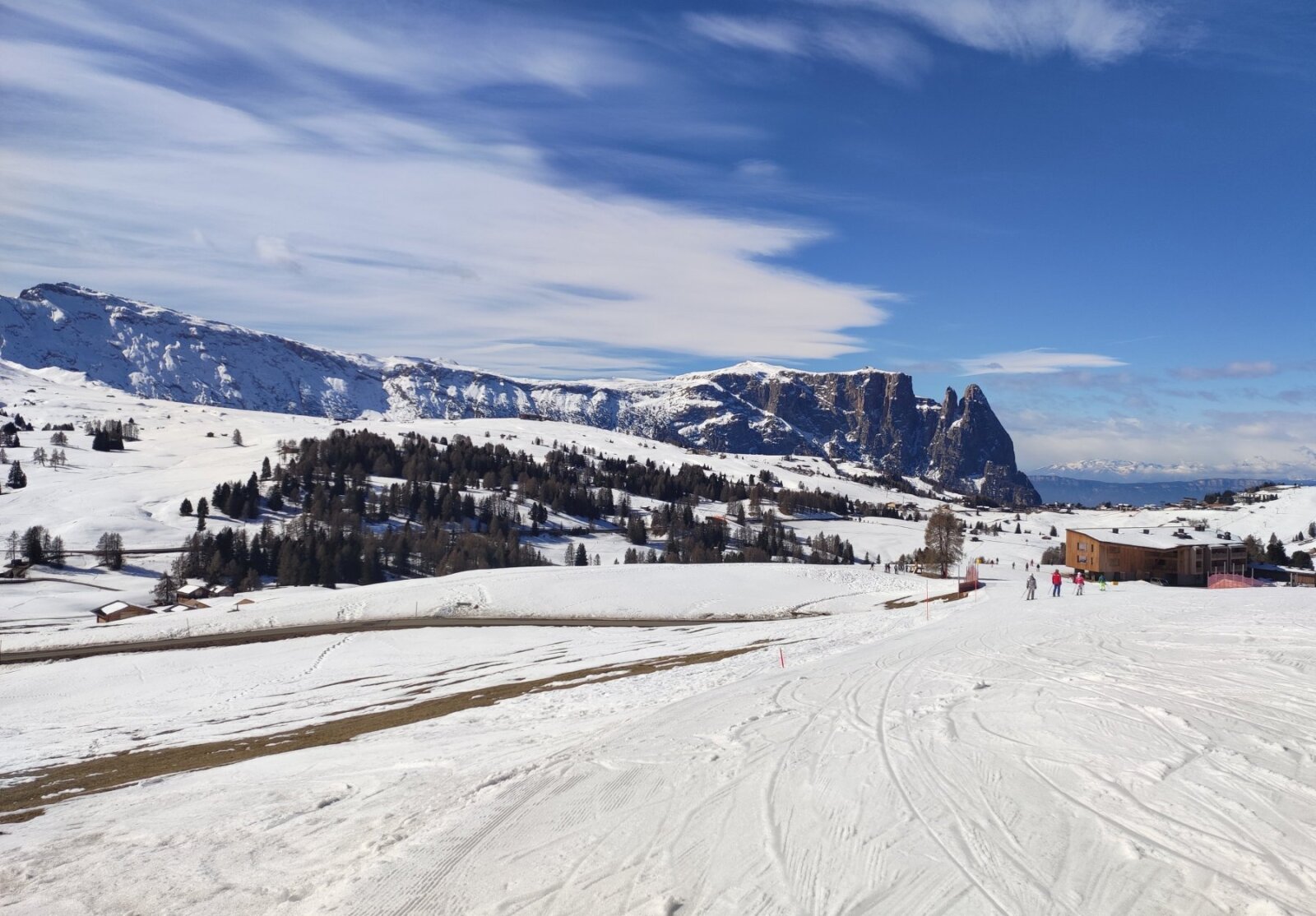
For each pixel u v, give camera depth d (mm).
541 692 29078
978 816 8586
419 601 72375
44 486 179625
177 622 65312
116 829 12867
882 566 157750
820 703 15273
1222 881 6789
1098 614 30078
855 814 8891
